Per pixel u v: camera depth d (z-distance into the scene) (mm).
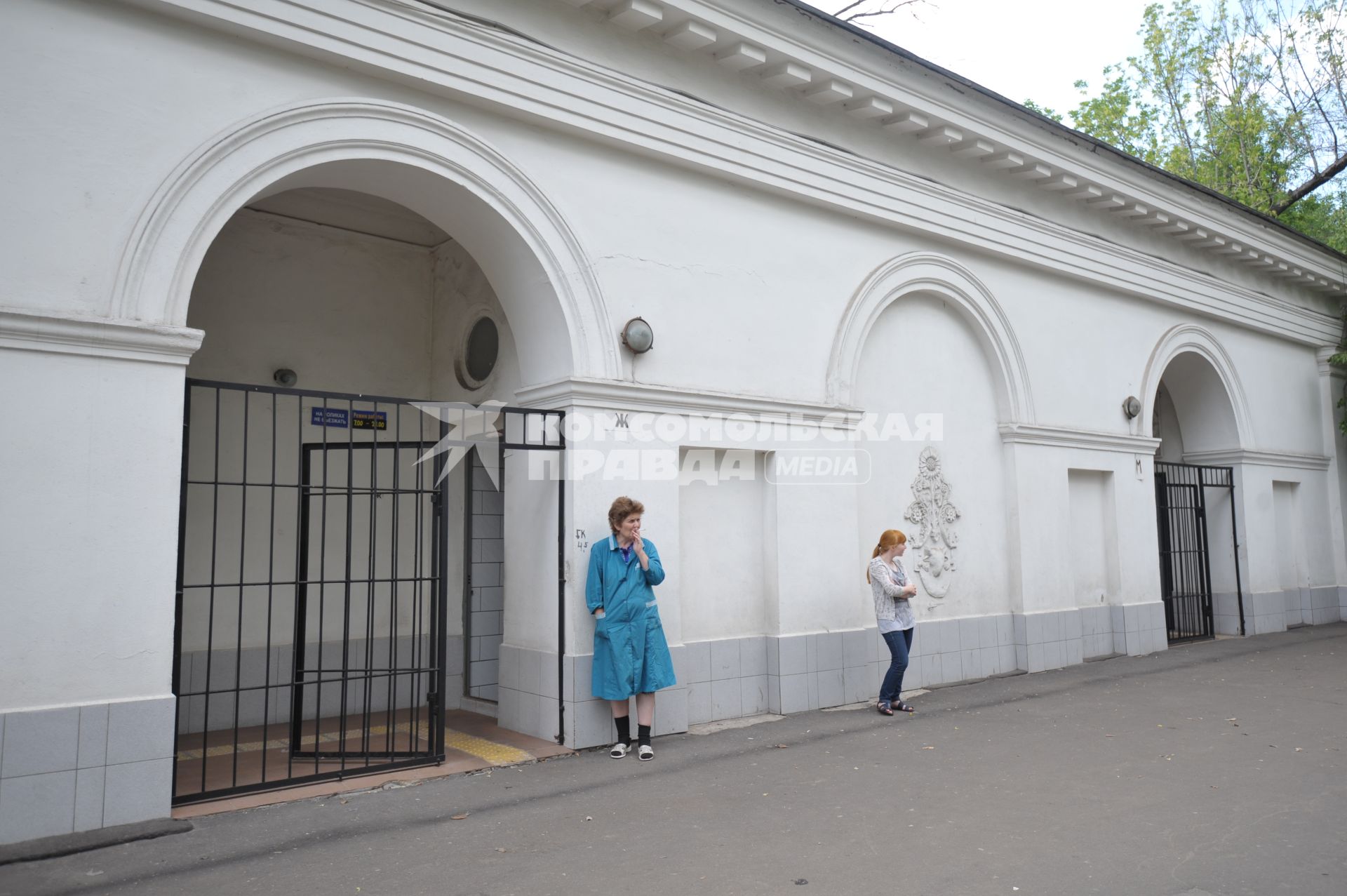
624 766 6289
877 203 8969
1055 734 7199
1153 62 23359
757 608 8102
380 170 6207
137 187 5121
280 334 8344
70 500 4789
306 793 5562
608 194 7188
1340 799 5309
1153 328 12641
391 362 9016
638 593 6551
